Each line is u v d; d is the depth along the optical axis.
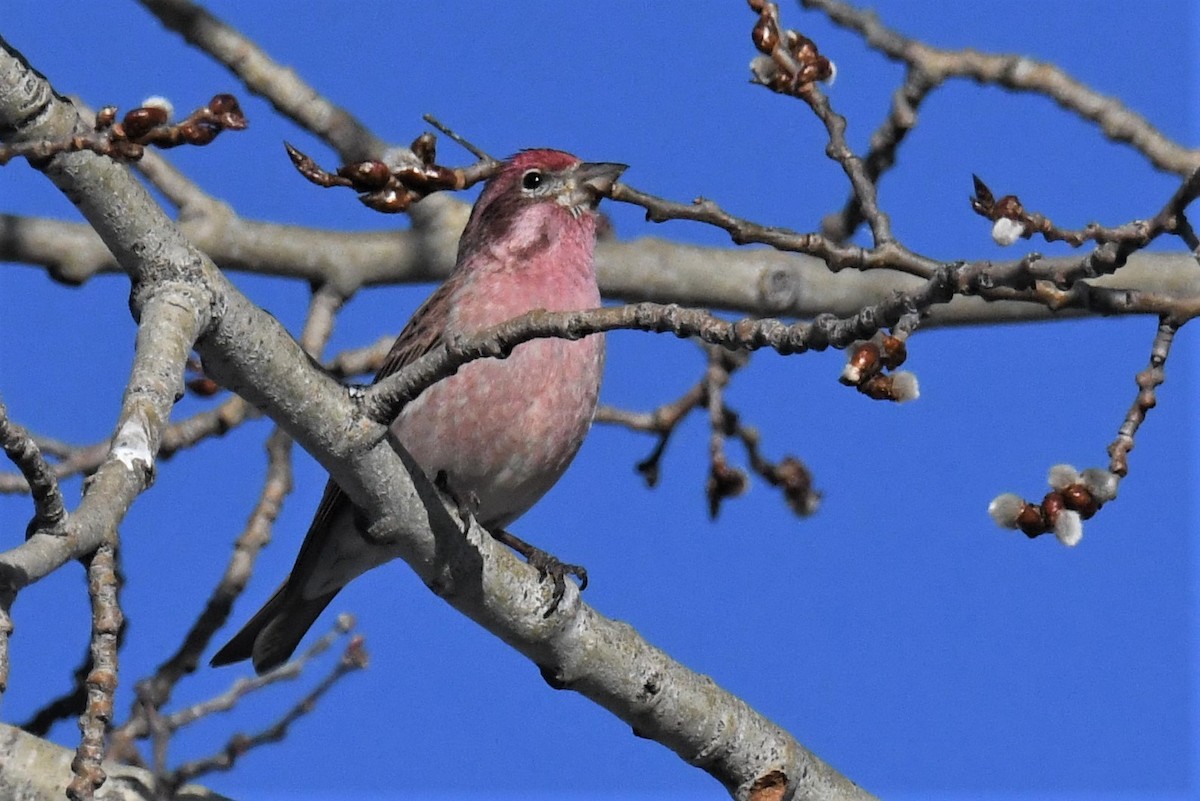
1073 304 9.23
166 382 8.06
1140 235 8.53
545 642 10.38
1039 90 12.44
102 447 13.07
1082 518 9.06
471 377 11.47
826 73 10.06
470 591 10.15
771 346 7.87
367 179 8.81
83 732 6.62
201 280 8.56
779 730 10.92
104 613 6.83
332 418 9.10
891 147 12.77
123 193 8.38
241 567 12.34
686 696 10.67
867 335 7.95
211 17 13.51
